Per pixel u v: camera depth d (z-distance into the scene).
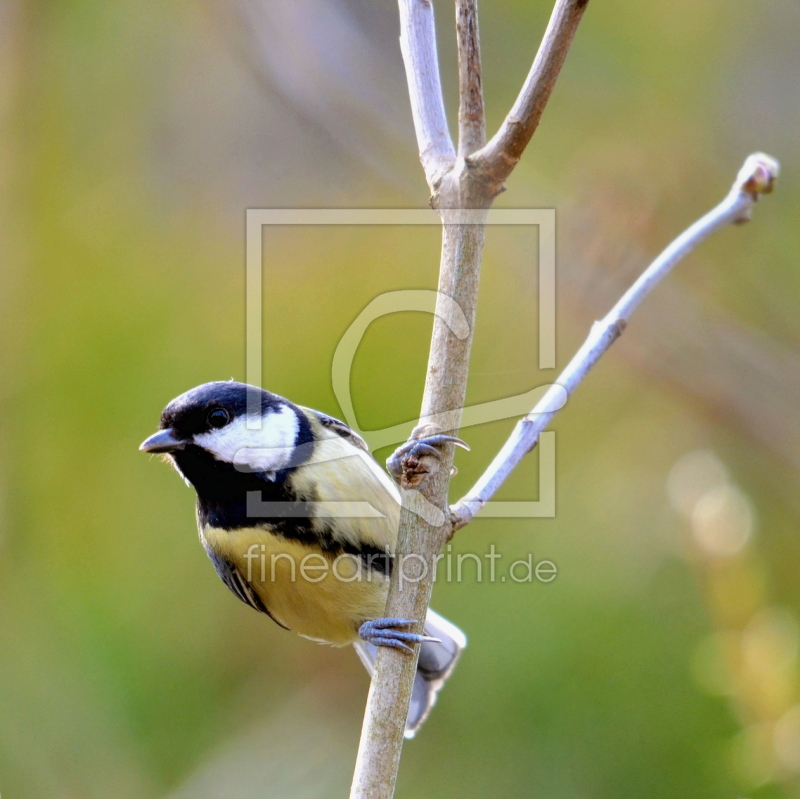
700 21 10.70
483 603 9.24
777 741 6.71
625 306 5.53
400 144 10.48
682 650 8.98
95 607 9.92
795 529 9.50
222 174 10.89
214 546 6.05
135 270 10.62
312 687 10.13
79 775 9.34
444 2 10.88
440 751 8.94
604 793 8.61
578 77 10.60
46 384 10.25
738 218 5.85
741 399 9.86
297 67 10.49
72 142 10.83
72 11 10.76
